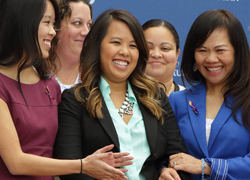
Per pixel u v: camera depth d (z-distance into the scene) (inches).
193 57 220.1
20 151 172.2
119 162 181.9
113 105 199.9
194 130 209.8
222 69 210.5
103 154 176.7
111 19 200.2
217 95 216.4
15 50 178.9
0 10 180.1
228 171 197.9
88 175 186.1
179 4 304.8
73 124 192.2
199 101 217.3
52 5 186.9
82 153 191.9
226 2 308.0
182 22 304.8
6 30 178.1
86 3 265.0
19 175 177.0
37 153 180.1
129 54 199.2
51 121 186.4
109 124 191.6
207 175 202.8
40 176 182.2
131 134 196.2
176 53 273.9
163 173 199.0
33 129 178.7
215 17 208.7
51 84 196.7
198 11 305.9
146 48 205.3
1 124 171.3
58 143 190.7
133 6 300.7
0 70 180.9
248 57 209.9
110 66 199.3
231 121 205.9
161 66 266.2
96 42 201.3
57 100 198.4
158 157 201.2
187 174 204.1
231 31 207.2
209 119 211.6
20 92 181.0
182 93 224.5
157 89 211.5
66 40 257.1
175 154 204.2
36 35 178.1
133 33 200.1
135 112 202.2
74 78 264.1
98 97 196.2
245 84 209.2
